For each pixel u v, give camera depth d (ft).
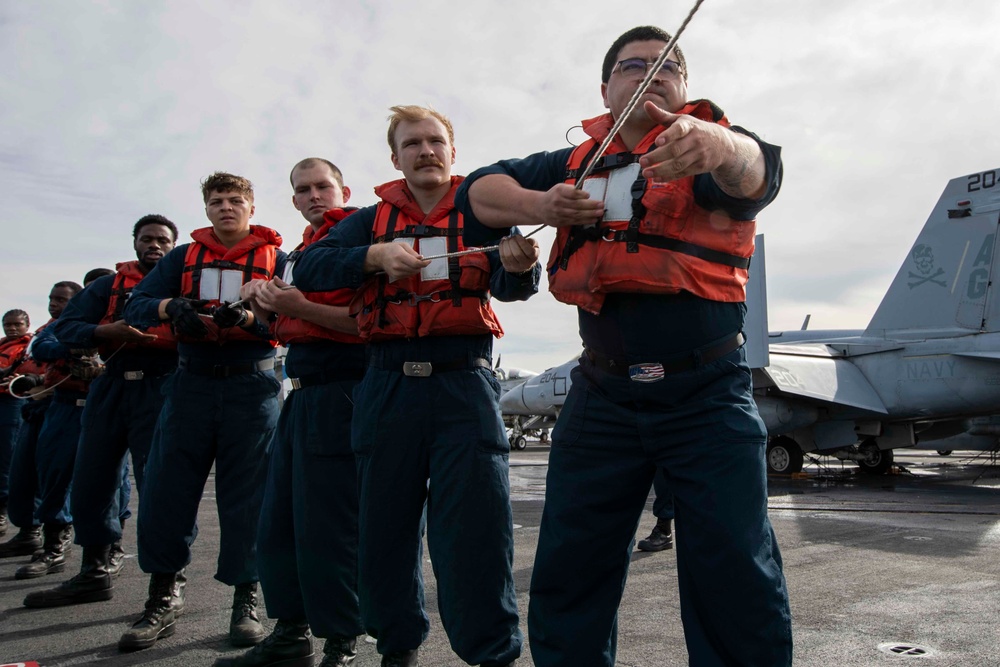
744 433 5.99
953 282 43.86
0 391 23.43
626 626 12.19
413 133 8.96
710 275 6.00
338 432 10.01
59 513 18.44
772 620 5.77
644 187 6.01
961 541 19.88
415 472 8.71
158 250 15.92
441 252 8.75
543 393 59.98
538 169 7.06
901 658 10.23
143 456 14.76
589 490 6.50
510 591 8.50
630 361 6.27
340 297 10.18
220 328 11.71
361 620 10.08
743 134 5.79
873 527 22.72
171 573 12.40
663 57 4.86
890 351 45.37
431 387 8.63
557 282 6.61
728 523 5.78
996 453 54.75
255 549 12.25
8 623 13.37
